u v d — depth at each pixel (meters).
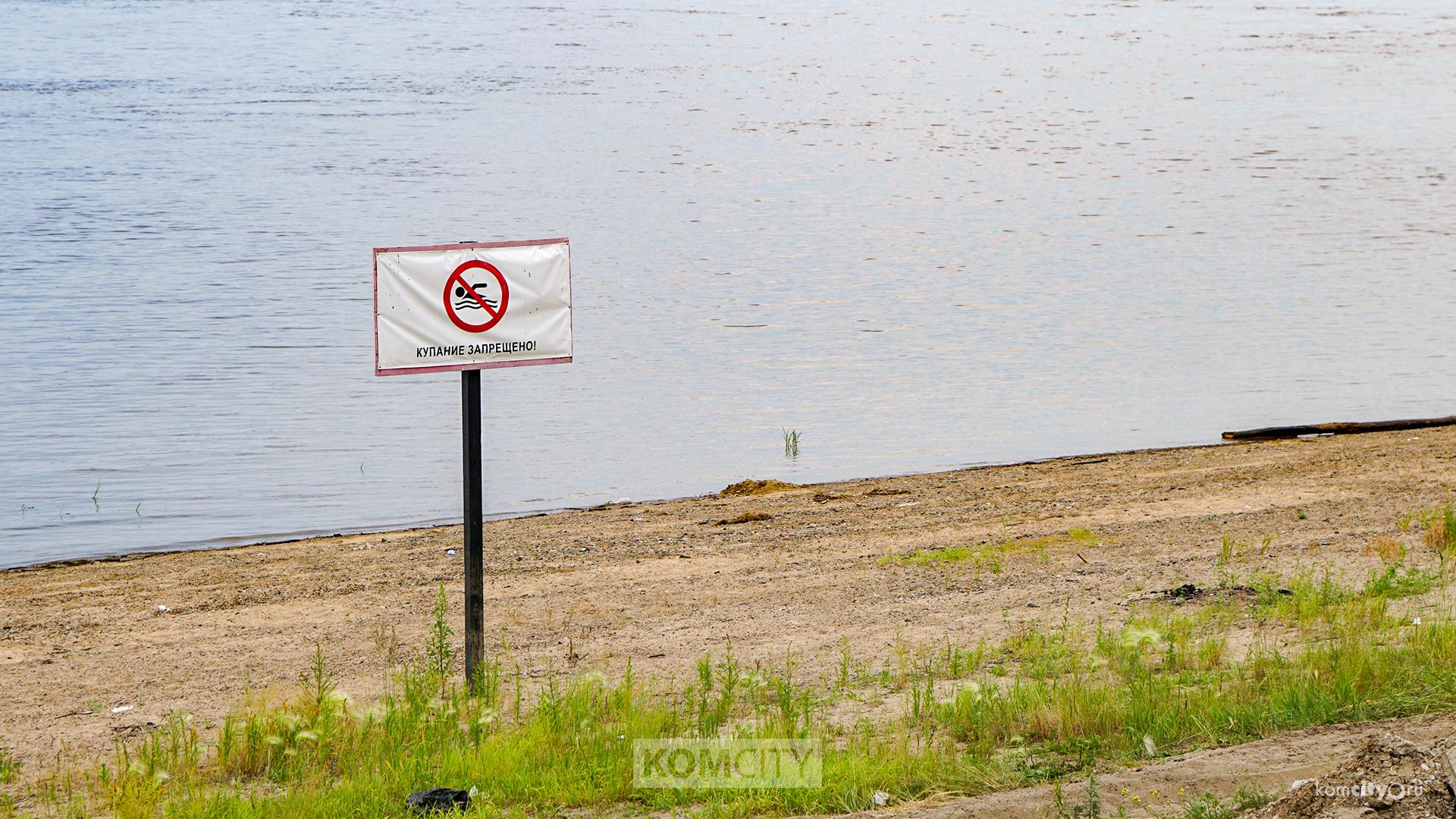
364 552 34.28
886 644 23.30
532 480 44.97
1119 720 17.19
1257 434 49.28
